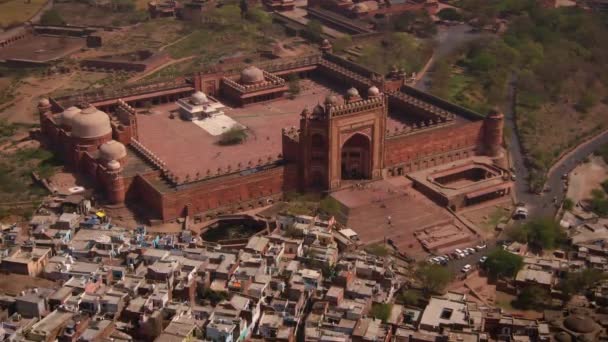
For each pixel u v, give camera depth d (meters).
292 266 149.75
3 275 143.88
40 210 174.50
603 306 148.00
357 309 135.25
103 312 131.88
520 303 151.00
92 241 155.50
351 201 183.50
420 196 193.25
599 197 195.88
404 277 156.25
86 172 195.38
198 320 129.25
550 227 174.50
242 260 148.88
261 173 185.12
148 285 138.50
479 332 131.62
